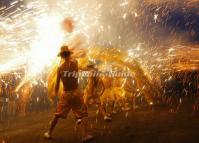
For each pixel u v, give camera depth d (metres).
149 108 9.00
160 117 8.09
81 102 7.18
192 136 6.62
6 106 10.67
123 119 8.21
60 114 7.25
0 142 7.44
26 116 9.56
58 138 7.32
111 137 7.00
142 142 6.56
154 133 6.98
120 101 9.09
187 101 9.48
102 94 8.47
